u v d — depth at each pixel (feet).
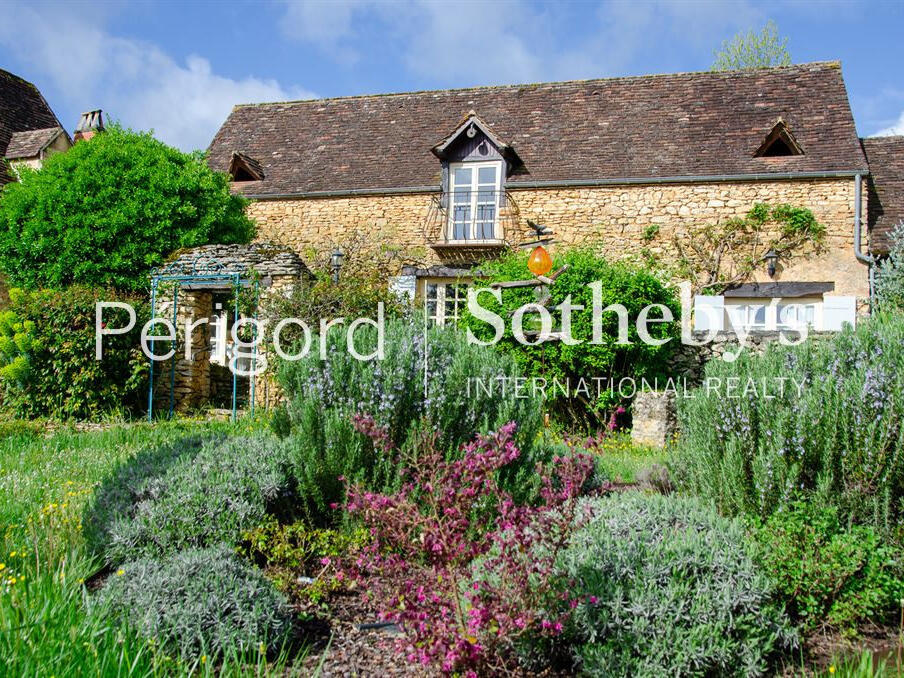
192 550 15.12
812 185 48.19
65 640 11.25
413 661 10.81
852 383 16.85
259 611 13.12
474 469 11.48
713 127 52.70
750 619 12.55
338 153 59.00
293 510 18.74
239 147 61.87
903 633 13.53
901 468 16.17
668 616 12.28
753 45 98.63
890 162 53.98
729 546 13.85
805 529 14.92
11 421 35.68
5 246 44.73
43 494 21.40
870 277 46.75
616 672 11.81
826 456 16.53
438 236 53.72
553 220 52.06
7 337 38.93
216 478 17.80
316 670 12.22
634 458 28.32
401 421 18.88
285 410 21.50
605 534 13.88
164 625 12.57
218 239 47.50
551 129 55.93
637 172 50.90
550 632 11.48
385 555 12.41
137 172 44.11
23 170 46.34
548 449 20.80
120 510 17.20
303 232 55.88
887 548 15.20
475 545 11.13
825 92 52.80
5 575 14.10
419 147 57.72
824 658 13.05
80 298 39.01
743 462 17.40
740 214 49.14
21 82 66.39
